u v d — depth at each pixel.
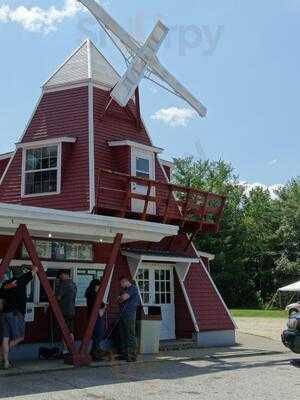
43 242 15.52
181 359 14.84
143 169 19.69
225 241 53.22
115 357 14.44
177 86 22.28
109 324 16.72
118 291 17.45
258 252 57.00
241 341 20.80
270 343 20.08
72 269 16.27
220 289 53.81
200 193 19.59
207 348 18.19
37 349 14.91
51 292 12.72
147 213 18.31
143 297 18.91
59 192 18.27
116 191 17.06
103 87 19.62
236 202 58.28
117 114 19.72
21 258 15.02
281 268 54.56
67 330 12.94
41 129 19.55
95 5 19.89
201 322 19.42
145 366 13.34
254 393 10.01
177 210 19.91
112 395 9.63
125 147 19.09
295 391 10.24
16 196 19.17
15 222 12.08
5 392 9.63
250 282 54.84
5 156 20.95
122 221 13.86
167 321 19.58
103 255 17.20
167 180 20.80
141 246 18.97
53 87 19.78
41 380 10.96
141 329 15.98
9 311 12.45
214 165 60.94
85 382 10.84
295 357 15.81
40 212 12.24
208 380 11.38
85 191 17.84
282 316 35.66
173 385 10.71
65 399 9.19
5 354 12.29
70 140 18.58
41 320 15.20
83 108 19.03
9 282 12.54
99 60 20.52
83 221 13.02
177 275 20.06
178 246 20.33
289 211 56.69
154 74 21.25
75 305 15.92
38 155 19.12
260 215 60.03
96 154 18.45
